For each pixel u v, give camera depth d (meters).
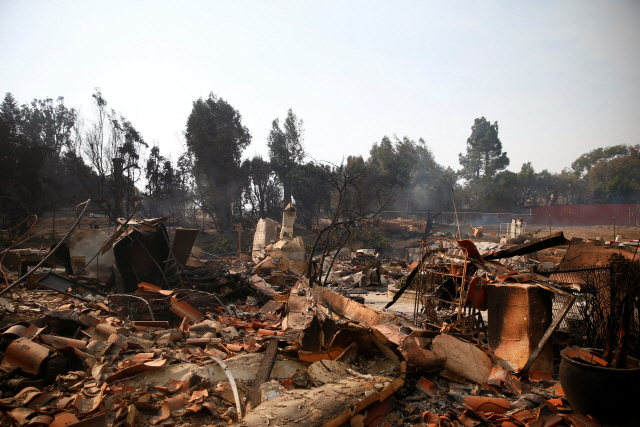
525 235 24.92
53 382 4.57
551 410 4.25
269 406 3.94
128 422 3.77
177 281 9.91
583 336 5.98
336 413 3.89
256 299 10.51
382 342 5.26
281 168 47.09
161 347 5.60
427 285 7.47
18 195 29.36
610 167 73.00
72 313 5.83
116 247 9.40
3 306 6.81
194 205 45.53
